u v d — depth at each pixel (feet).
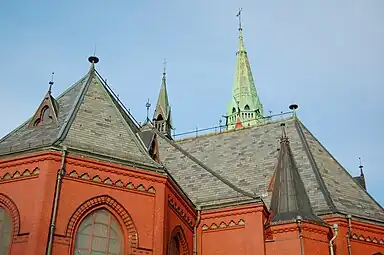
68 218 82.23
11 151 88.79
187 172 119.34
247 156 132.67
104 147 93.91
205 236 102.73
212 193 108.88
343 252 103.24
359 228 108.06
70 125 95.20
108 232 85.66
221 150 140.15
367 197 121.08
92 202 85.20
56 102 103.45
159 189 91.09
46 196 81.51
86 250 82.64
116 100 116.37
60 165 84.74
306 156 125.59
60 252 79.51
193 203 105.29
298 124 140.15
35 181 83.76
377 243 108.78
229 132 147.43
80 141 92.27
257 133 142.51
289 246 95.61
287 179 105.70
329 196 111.86
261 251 95.76
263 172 123.24
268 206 110.01
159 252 86.48
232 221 101.19
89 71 116.37
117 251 85.20
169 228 92.63
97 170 87.51
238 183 122.52
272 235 97.96
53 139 90.63
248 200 101.30
